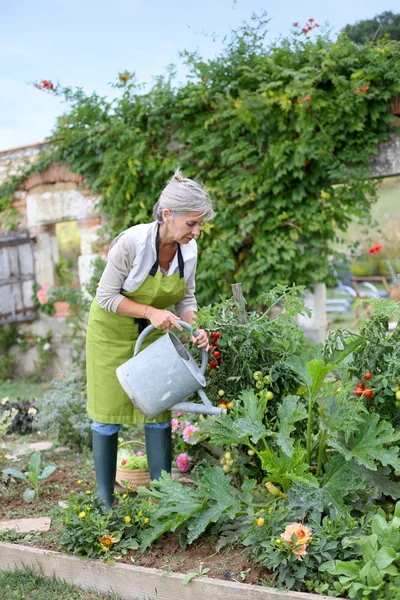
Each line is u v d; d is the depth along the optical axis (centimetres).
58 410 468
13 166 789
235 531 284
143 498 313
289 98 564
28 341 819
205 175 627
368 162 552
